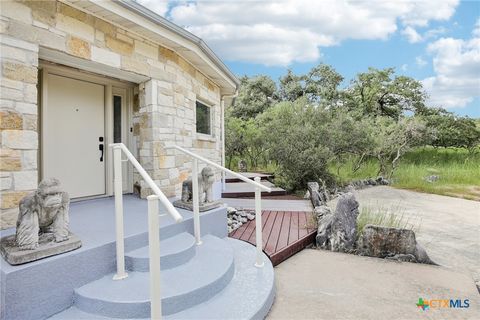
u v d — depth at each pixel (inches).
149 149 170.2
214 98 269.4
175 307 83.1
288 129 358.6
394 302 106.4
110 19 141.3
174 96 184.9
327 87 916.0
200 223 138.0
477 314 99.0
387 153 447.8
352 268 136.8
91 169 177.9
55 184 82.7
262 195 302.2
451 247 170.7
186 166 200.7
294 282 121.8
